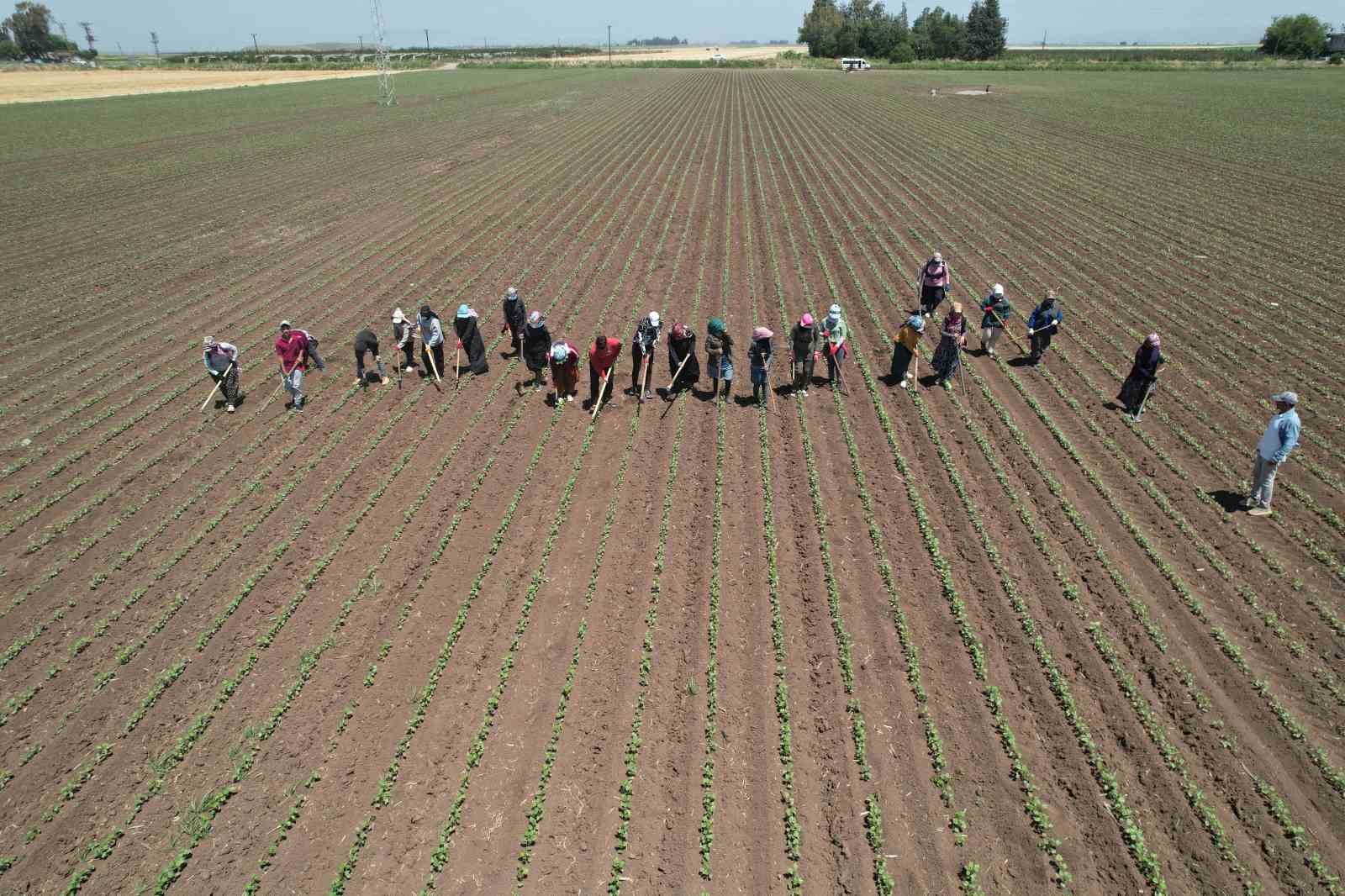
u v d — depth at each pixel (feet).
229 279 86.53
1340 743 29.27
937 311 72.02
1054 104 207.62
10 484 48.65
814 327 62.23
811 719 31.17
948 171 133.49
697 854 26.30
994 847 26.21
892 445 50.44
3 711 31.91
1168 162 131.54
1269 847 25.66
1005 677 32.81
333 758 29.99
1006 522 42.57
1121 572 38.52
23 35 602.44
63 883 25.62
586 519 43.91
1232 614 35.63
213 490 47.55
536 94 271.69
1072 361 62.13
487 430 54.03
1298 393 55.83
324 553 41.68
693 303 75.41
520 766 29.53
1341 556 39.24
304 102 249.55
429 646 35.29
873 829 26.63
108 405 58.59
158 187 128.47
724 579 38.83
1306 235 90.58
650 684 32.73
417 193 124.77
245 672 33.83
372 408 57.57
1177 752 28.84
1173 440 50.49
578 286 81.46
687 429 53.47
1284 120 168.14
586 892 25.11
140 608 37.83
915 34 452.76
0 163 145.07
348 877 25.68
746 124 193.98
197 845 26.81
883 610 36.68
